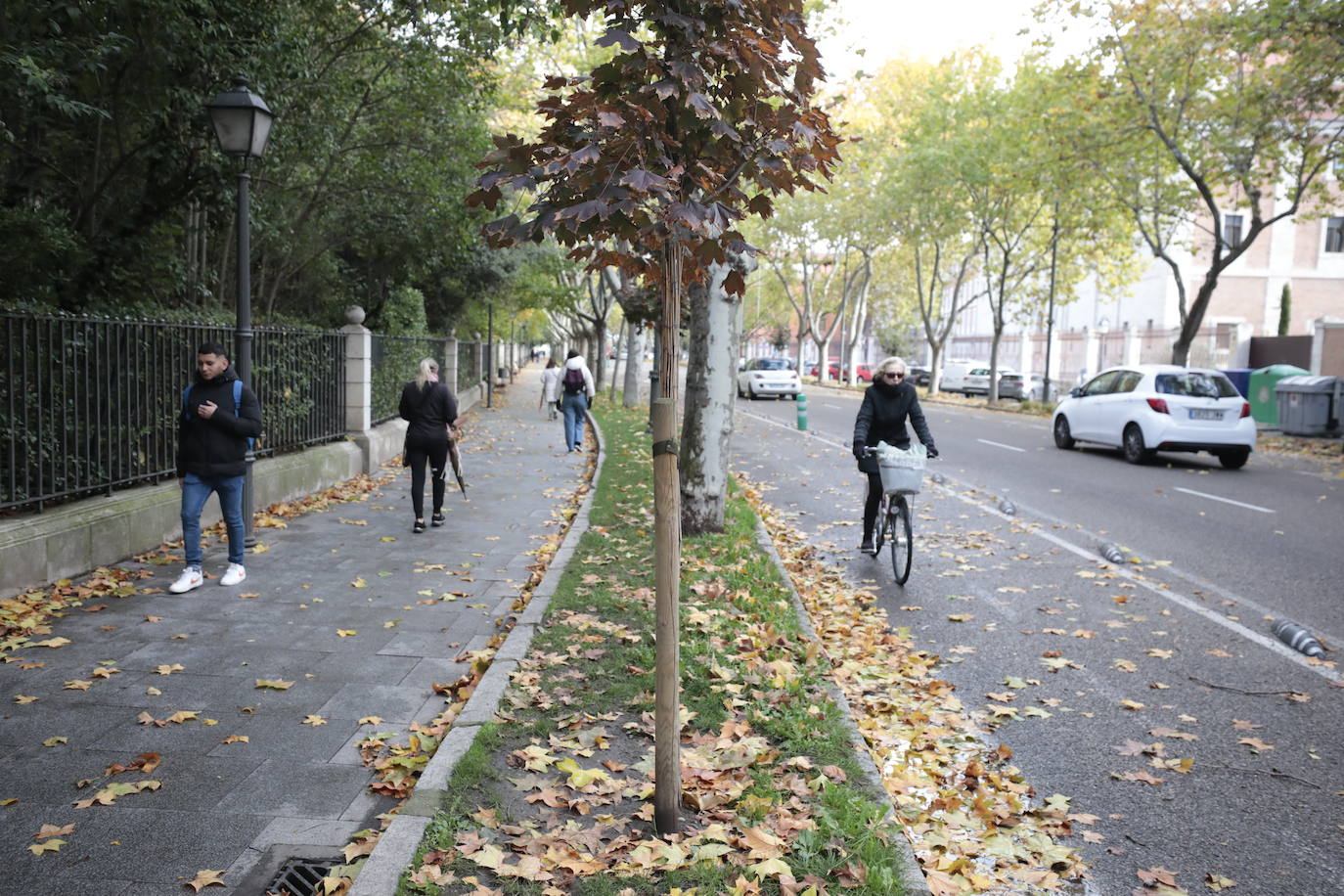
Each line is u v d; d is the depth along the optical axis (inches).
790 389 1517.0
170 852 140.2
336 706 196.7
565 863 132.1
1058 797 164.4
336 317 863.7
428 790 152.0
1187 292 1625.2
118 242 428.8
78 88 385.1
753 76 131.8
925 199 1330.0
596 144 120.4
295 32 438.0
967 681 225.5
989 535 396.2
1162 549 367.9
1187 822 158.4
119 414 328.2
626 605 261.7
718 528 363.9
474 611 270.2
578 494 495.8
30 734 178.5
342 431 545.3
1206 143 852.6
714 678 206.1
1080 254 1368.1
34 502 285.3
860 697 210.5
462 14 493.4
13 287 394.0
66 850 139.5
